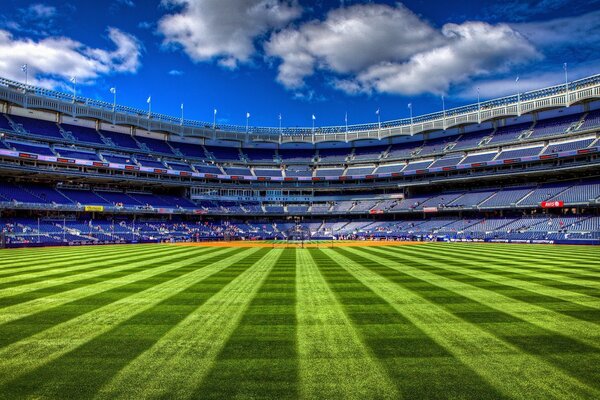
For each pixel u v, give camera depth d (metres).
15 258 31.31
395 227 75.56
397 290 15.50
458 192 77.88
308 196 88.62
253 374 7.35
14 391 6.70
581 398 6.32
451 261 26.86
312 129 93.75
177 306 12.80
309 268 23.45
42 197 63.19
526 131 72.50
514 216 66.56
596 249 39.94
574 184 62.94
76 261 28.31
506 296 14.09
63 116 74.31
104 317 11.39
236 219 85.81
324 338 9.40
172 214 79.50
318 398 6.41
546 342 8.99
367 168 87.88
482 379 7.06
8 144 61.25
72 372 7.46
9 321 10.99
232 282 17.88
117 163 70.81
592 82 61.66
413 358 8.09
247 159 92.25
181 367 7.68
